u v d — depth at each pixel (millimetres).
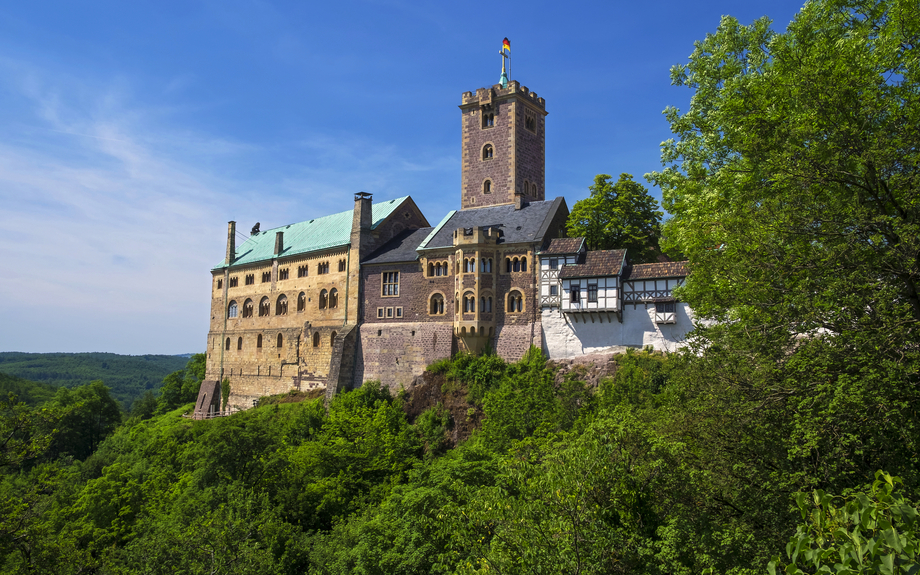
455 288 65500
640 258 63156
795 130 21156
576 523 20625
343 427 60500
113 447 86938
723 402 21609
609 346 57094
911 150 19953
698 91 34875
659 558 20422
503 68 77750
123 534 51812
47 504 54406
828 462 18500
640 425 25500
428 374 65125
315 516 49062
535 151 77562
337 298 76438
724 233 25109
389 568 34562
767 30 32344
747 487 20578
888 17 25375
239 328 91312
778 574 17297
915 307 18875
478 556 23000
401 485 46500
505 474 26781
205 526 40406
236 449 53125
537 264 61719
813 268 20000
